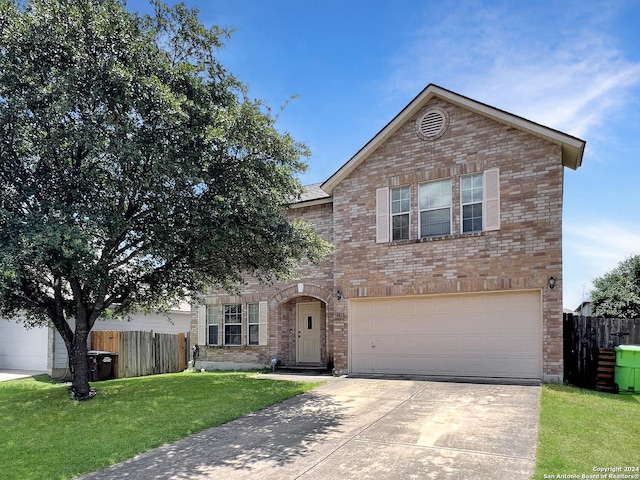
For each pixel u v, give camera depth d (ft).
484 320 41.70
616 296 80.59
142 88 30.66
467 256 42.11
